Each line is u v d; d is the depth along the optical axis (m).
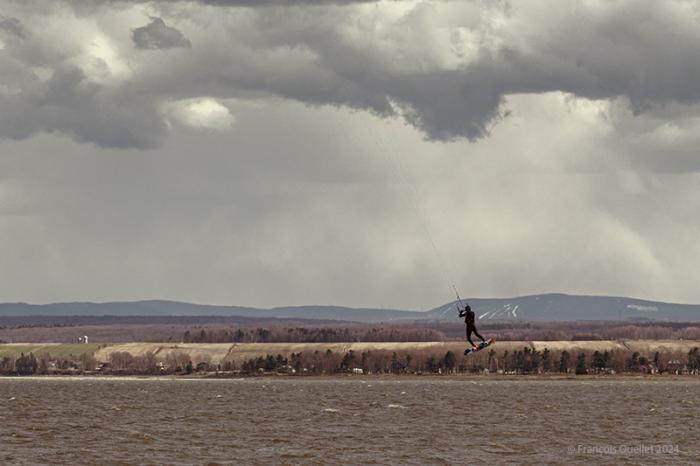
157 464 193.75
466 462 197.62
